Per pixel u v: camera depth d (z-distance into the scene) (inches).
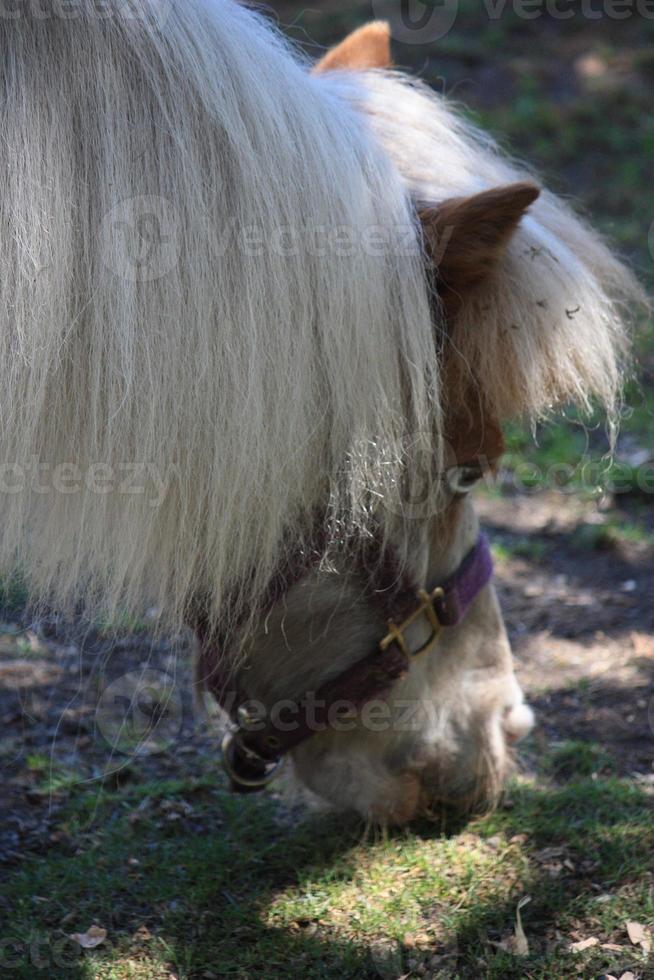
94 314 126.3
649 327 363.9
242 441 128.2
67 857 180.9
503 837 177.0
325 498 137.1
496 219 129.6
